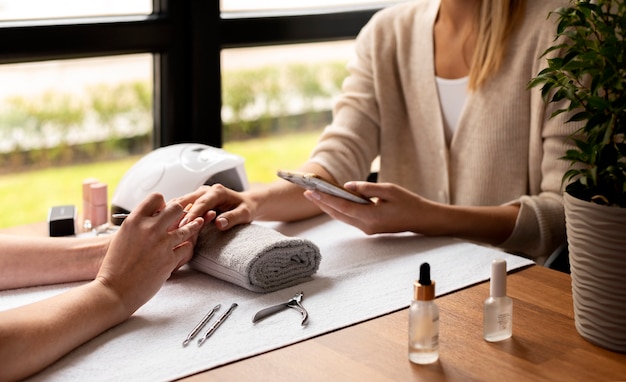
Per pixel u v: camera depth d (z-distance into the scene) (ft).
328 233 5.53
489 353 3.79
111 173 7.89
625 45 3.71
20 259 4.62
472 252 5.06
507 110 6.24
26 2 6.54
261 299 4.38
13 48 6.27
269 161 8.58
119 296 4.10
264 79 8.24
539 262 6.01
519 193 6.33
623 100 3.67
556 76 3.96
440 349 3.82
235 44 7.34
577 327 3.98
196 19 7.07
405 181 6.95
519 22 6.20
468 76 6.46
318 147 6.59
